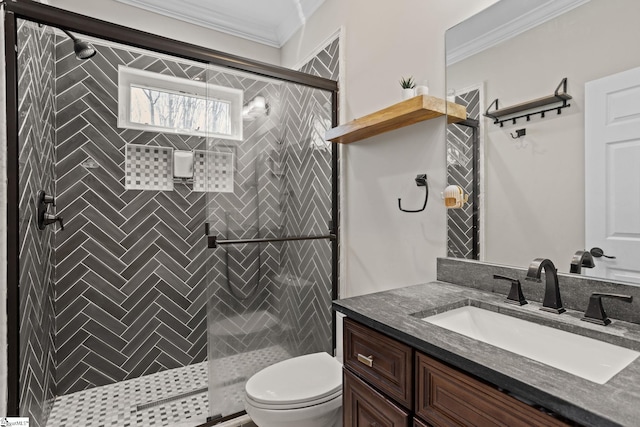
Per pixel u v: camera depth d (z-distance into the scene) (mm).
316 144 2133
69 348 2141
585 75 1017
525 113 1169
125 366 2311
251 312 1966
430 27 1514
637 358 729
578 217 1037
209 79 1857
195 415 1932
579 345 876
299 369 1583
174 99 2461
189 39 2574
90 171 2193
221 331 1874
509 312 1055
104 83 2227
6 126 1317
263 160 2008
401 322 937
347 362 1113
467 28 1349
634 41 914
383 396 959
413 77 1599
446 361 764
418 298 1187
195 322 2551
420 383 848
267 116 2014
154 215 2393
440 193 1479
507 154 1226
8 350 1329
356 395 1065
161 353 2434
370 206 1905
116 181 2270
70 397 2102
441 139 1470
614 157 958
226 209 1906
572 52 1046
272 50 2926
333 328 2209
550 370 658
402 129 1678
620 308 927
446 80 1426
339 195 2180
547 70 1109
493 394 685
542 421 603
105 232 2240
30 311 1538
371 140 1889
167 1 2428
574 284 1026
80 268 2172
